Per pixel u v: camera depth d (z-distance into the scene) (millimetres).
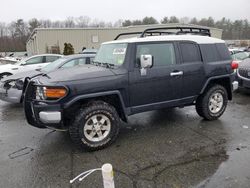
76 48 32156
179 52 4680
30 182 3145
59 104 3625
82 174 3283
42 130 4992
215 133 4555
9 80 6668
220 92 5238
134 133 4656
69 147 4141
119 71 4062
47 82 3691
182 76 4652
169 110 6105
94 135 3955
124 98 4133
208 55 5047
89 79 3785
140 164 3492
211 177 3113
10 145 4293
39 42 30609
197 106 5223
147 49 4344
